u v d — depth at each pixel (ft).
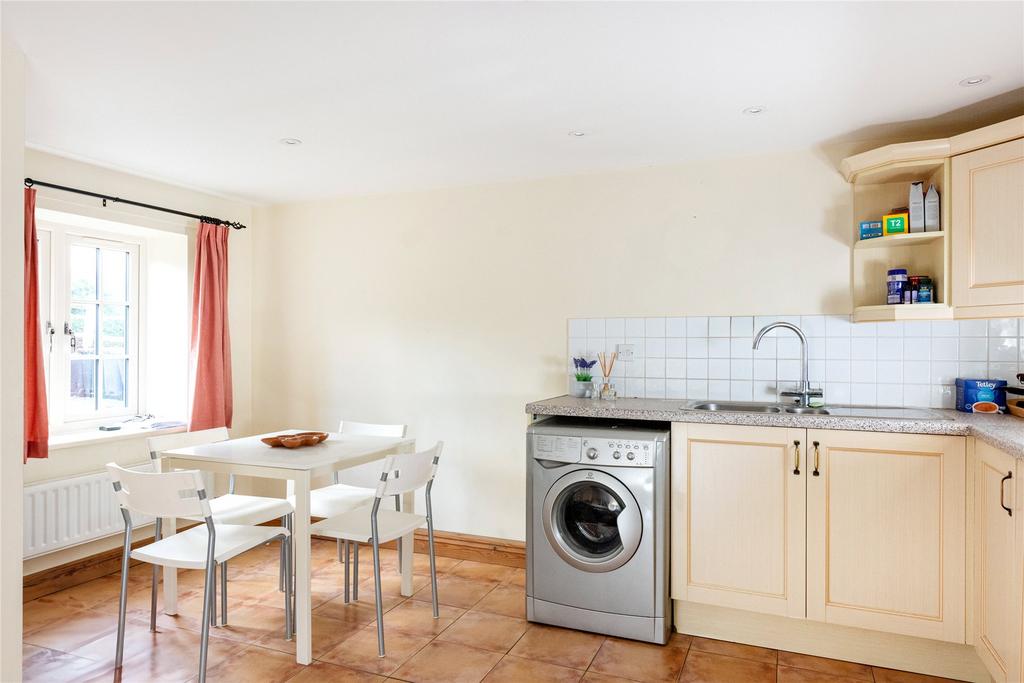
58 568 11.46
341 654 9.21
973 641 8.25
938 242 9.61
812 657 9.29
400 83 8.23
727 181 11.48
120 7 6.32
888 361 10.51
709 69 7.80
